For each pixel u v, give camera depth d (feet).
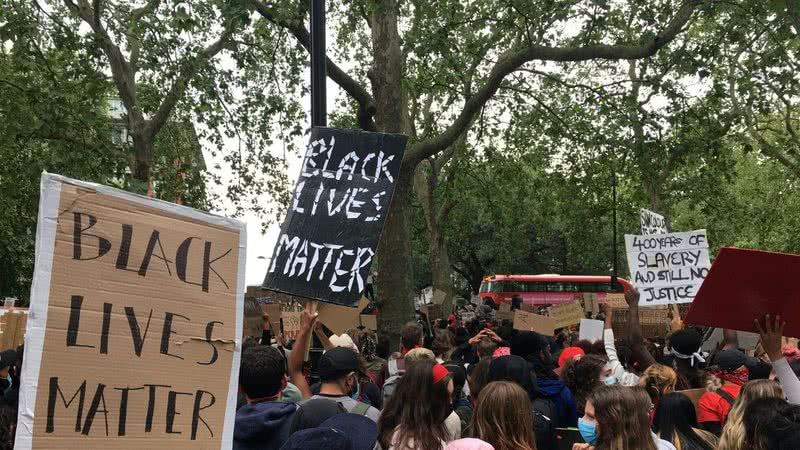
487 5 56.29
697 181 79.30
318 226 19.35
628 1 54.75
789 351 23.49
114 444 10.72
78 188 10.69
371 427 14.66
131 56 61.36
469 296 201.57
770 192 109.60
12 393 20.06
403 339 26.27
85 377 10.57
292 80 61.62
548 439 18.43
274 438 14.37
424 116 92.27
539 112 75.05
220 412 11.70
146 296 11.22
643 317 58.95
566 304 43.88
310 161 20.22
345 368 15.76
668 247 35.01
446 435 13.87
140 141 60.85
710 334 33.42
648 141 59.26
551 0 49.90
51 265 10.41
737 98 70.03
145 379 11.10
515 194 110.11
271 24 61.26
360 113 51.78
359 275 18.66
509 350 26.07
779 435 11.17
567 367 21.98
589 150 73.20
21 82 57.11
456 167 92.68
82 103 57.77
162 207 11.50
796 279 14.75
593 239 118.32
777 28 56.13
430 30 52.11
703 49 54.19
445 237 102.17
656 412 16.75
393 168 19.67
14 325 35.76
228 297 12.01
